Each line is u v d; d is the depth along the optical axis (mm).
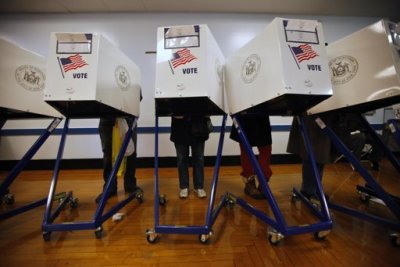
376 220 1243
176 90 1175
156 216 1196
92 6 3025
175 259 1023
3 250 1103
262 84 1151
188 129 1911
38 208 1668
